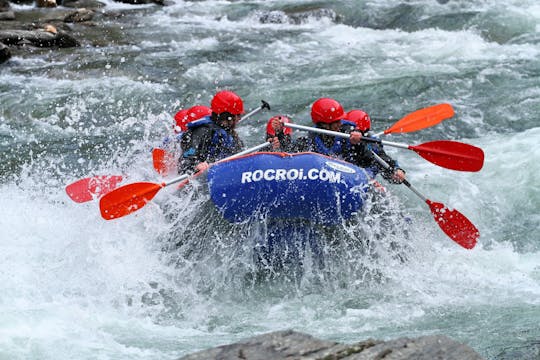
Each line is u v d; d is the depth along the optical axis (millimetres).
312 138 24922
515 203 28422
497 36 50781
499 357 17594
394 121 37469
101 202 22656
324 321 20500
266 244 23297
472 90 40625
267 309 21578
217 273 23234
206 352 14273
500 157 31656
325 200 22453
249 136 35688
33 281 22000
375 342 14812
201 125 24562
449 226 25109
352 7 59594
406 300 21672
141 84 43188
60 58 48125
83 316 20234
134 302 21641
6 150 35188
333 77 43875
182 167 24281
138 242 23812
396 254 23984
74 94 41625
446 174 30859
